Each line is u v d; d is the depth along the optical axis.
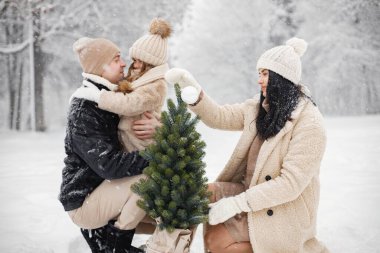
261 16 24.89
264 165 2.93
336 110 26.22
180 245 2.74
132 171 2.95
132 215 2.99
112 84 3.13
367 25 24.75
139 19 17.59
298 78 2.96
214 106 3.30
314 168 2.81
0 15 16.19
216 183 3.22
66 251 3.68
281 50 2.94
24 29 18.69
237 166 3.21
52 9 16.16
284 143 2.91
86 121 2.97
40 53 17.75
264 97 3.08
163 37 3.30
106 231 3.14
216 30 25.16
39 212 4.77
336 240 3.89
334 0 24.48
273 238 2.88
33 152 10.52
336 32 24.44
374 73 25.73
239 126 3.35
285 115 2.88
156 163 2.81
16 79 20.89
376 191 5.49
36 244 3.73
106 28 16.94
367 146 9.52
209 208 2.91
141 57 3.24
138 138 3.16
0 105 22.80
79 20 16.75
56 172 7.44
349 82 25.27
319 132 2.84
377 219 4.38
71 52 18.66
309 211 2.97
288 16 24.84
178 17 18.42
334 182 6.04
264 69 2.99
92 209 3.03
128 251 3.11
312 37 24.75
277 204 2.81
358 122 17.80
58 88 22.19
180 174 2.78
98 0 16.80
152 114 3.23
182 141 2.76
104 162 2.93
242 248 2.96
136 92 3.08
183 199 2.77
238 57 25.03
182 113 2.86
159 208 2.75
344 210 4.70
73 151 3.05
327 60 24.77
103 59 3.12
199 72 25.44
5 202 5.23
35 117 18.11
